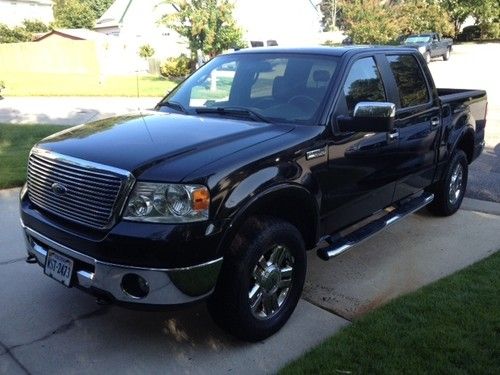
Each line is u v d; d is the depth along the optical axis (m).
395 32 32.53
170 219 3.10
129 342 3.68
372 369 3.23
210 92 4.64
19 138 10.71
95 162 3.29
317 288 4.49
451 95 6.22
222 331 3.81
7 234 5.57
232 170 3.26
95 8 66.75
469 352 3.37
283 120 4.09
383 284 4.57
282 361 3.48
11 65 34.84
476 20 47.25
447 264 4.98
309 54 4.53
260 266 3.54
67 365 3.43
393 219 4.99
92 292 3.32
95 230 3.27
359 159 4.29
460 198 6.40
